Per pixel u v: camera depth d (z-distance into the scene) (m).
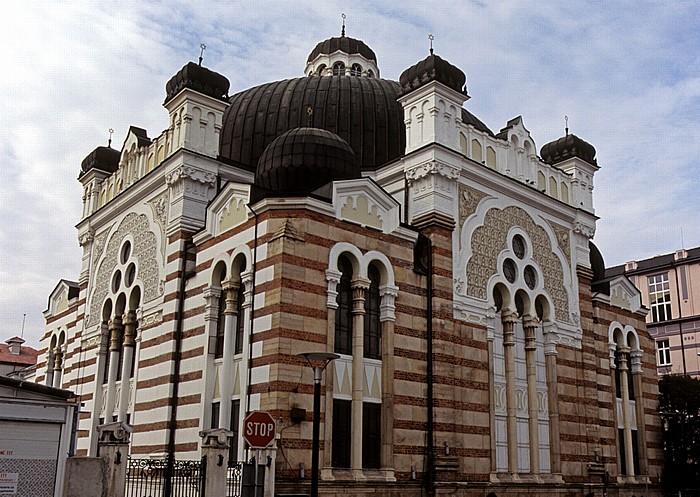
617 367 39.25
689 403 41.50
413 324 27.81
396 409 26.39
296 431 23.27
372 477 25.02
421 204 30.22
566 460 32.56
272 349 23.77
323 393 24.30
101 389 33.97
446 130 31.05
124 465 18.56
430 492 26.34
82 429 34.22
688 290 62.94
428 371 27.72
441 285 28.86
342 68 46.97
